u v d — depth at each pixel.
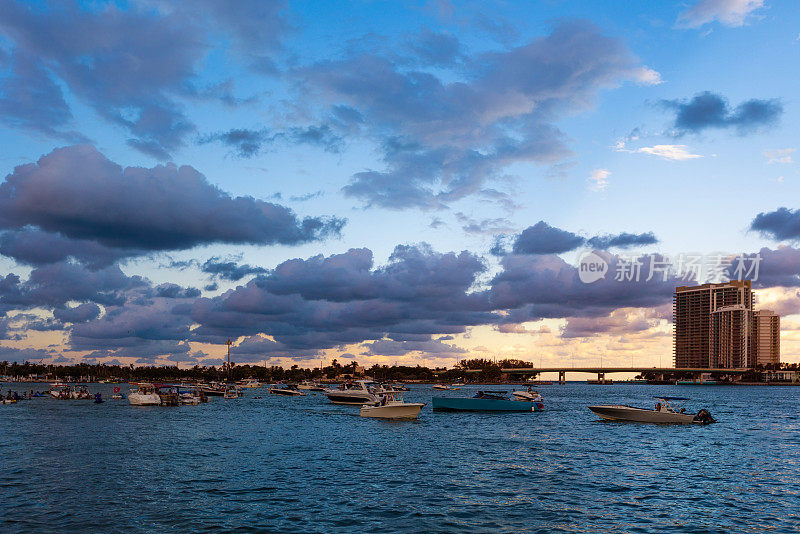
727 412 108.88
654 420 77.31
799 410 117.19
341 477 38.50
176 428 67.19
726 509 31.44
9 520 27.77
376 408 83.75
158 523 27.56
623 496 34.09
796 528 28.19
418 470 41.31
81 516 28.55
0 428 65.62
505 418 85.81
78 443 53.19
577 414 94.69
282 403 123.38
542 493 34.53
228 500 31.98
